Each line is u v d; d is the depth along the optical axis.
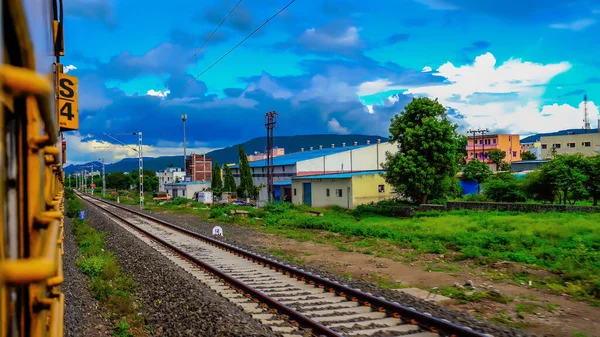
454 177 37.62
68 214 39.12
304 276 13.09
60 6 6.59
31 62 1.71
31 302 1.98
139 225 31.41
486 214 29.84
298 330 8.71
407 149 36.28
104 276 14.18
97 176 181.12
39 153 2.09
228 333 8.25
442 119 35.94
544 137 77.56
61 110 7.55
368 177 43.59
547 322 9.70
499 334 8.34
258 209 43.97
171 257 17.59
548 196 32.38
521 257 16.22
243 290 11.83
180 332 8.85
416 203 38.22
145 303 11.45
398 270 15.64
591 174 30.06
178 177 109.75
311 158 59.03
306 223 30.09
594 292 11.91
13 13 1.36
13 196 1.62
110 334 9.36
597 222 22.38
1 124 1.26
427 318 8.65
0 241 1.31
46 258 1.42
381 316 9.44
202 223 34.22
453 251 19.23
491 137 89.75
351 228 26.20
